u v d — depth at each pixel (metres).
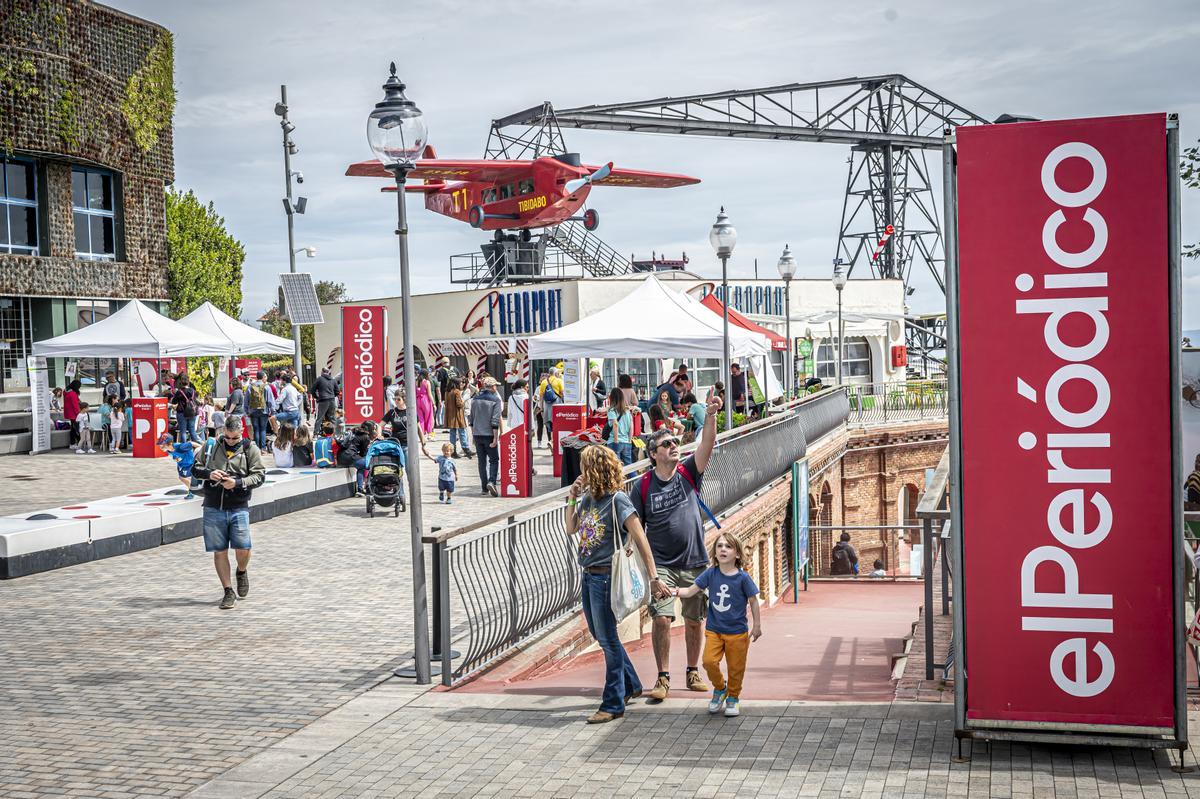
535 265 52.00
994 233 6.36
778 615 16.86
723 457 16.95
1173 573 6.24
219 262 69.44
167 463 24.09
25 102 30.39
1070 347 6.29
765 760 6.48
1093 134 6.20
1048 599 6.38
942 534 9.05
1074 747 6.54
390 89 8.47
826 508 33.12
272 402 27.77
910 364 61.38
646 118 57.00
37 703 8.20
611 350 19.11
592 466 7.46
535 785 6.28
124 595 11.91
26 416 27.94
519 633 9.61
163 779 6.62
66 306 32.56
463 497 18.97
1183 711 6.23
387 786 6.38
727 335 18.28
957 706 6.47
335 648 9.65
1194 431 12.98
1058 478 6.35
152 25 34.78
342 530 15.84
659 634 7.82
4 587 12.36
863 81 62.50
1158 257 6.18
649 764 6.51
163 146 35.56
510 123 56.47
